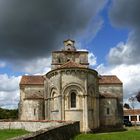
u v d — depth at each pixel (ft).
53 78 163.94
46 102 176.24
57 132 78.54
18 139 48.01
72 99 158.51
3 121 149.59
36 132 60.44
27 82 221.05
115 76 234.58
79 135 119.44
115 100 194.90
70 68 158.10
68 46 213.66
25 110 192.75
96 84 170.50
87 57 210.59
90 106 161.27
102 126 188.14
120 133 140.87
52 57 208.74
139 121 305.73
